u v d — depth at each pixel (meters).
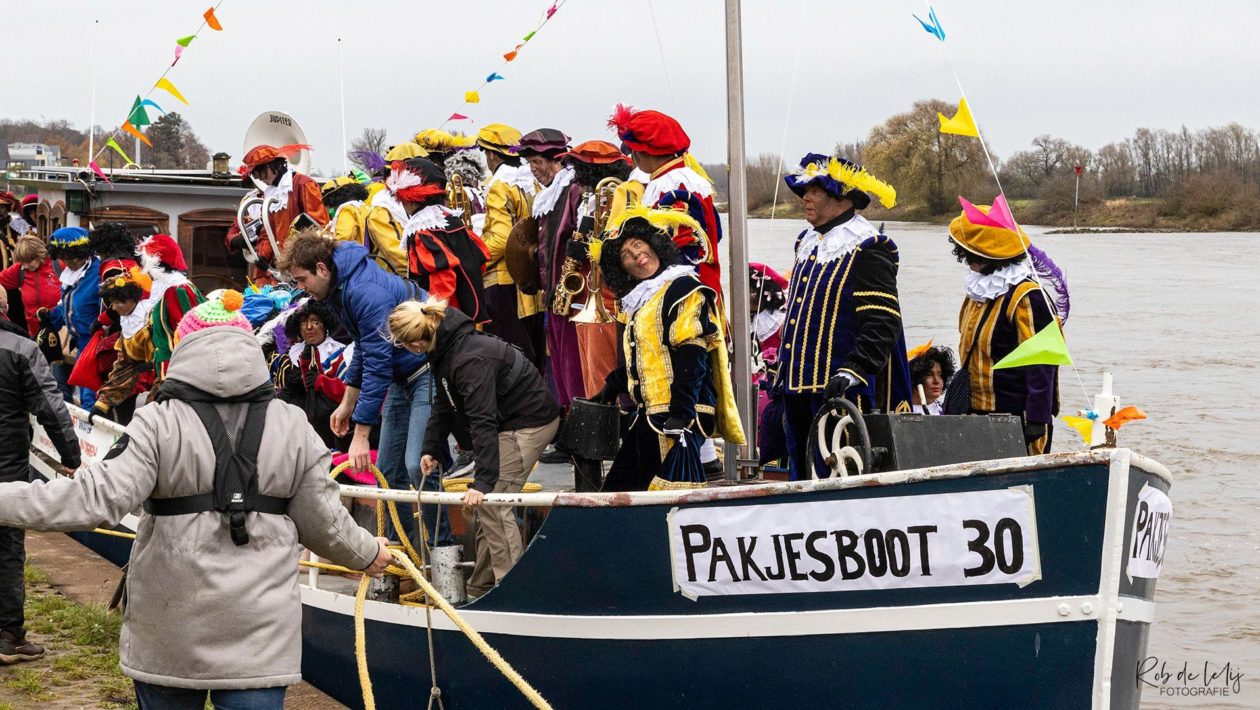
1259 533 11.16
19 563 6.94
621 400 7.41
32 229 13.95
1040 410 6.86
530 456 6.23
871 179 6.05
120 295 9.14
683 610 5.36
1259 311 26.58
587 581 5.55
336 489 4.70
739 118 6.99
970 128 5.38
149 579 4.50
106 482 4.32
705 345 5.71
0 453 6.56
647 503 5.36
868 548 4.97
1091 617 4.68
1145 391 18.02
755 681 5.25
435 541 6.32
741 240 6.95
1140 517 4.83
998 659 4.83
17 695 6.46
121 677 6.79
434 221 7.46
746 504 5.17
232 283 11.92
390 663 6.39
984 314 7.19
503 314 8.83
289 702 6.85
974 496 4.80
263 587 4.51
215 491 4.48
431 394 6.77
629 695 5.52
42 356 6.61
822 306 6.11
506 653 5.83
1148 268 36.38
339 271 6.61
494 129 9.02
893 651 4.98
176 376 4.54
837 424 5.36
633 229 5.78
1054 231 32.12
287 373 8.27
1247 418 15.92
